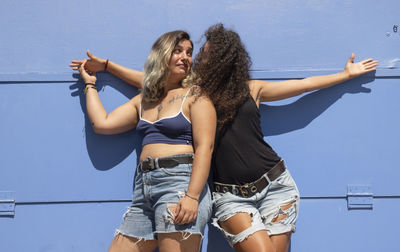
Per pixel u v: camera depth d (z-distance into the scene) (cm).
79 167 230
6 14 236
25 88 232
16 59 235
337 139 233
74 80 234
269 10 239
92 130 232
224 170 203
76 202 230
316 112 234
